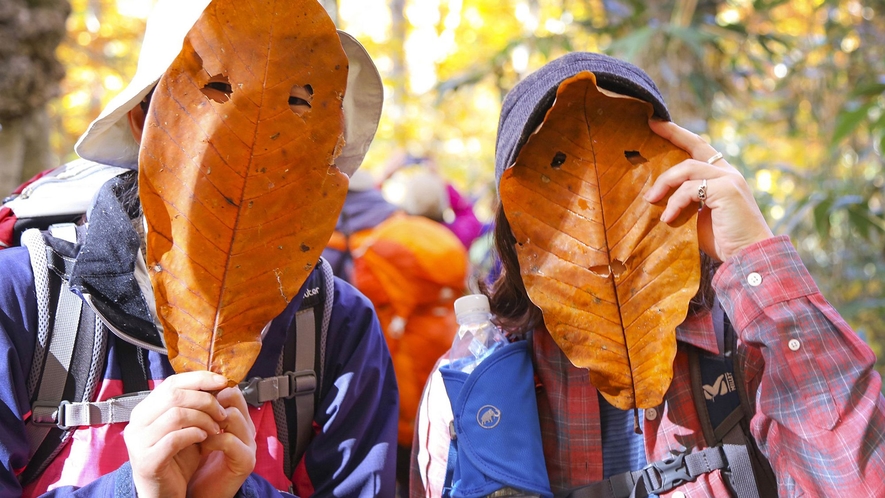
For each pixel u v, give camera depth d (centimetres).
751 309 115
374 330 150
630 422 130
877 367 387
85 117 862
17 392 120
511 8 988
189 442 99
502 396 130
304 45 99
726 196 114
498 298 144
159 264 96
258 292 97
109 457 121
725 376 126
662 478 122
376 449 141
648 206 113
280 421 135
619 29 411
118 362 126
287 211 98
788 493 116
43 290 125
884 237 393
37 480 121
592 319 110
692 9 368
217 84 101
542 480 125
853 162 406
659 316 108
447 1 998
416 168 493
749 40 423
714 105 469
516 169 113
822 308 114
